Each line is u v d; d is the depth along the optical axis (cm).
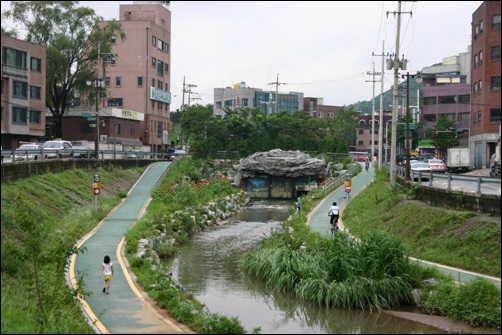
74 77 5853
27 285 1521
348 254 1995
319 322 1714
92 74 5891
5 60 4891
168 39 8875
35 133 5341
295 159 5797
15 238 1927
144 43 7925
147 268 2023
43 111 5441
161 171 5084
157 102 8438
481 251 1945
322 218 3500
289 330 1636
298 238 2700
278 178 6009
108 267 1705
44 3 5484
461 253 2017
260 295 2028
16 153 3052
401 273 1886
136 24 7925
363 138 12238
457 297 1645
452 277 1809
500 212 2109
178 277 2283
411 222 2580
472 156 5600
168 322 1437
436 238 2244
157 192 3888
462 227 2188
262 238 2986
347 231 2906
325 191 4616
